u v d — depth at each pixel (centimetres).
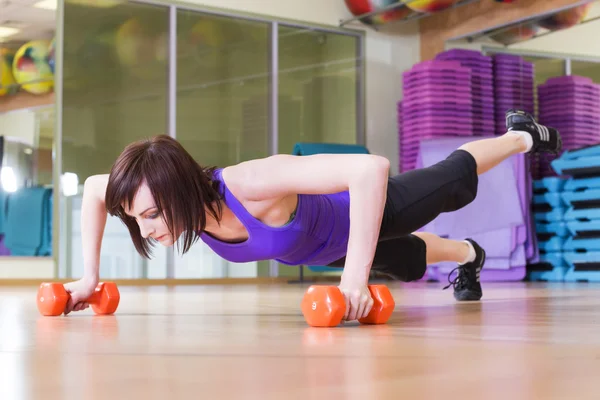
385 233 197
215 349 124
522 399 73
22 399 76
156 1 655
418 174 205
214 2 681
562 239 589
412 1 686
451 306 256
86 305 226
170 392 79
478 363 103
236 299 342
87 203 216
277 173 169
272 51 712
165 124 660
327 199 191
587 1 605
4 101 618
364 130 761
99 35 634
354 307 170
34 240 609
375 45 771
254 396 75
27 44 618
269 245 181
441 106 672
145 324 186
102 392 79
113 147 636
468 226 580
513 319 194
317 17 736
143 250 179
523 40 667
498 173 580
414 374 92
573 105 608
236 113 694
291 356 113
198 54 677
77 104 622
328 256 201
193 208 161
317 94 739
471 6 723
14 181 611
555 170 580
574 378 88
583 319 194
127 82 644
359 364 102
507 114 240
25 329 171
